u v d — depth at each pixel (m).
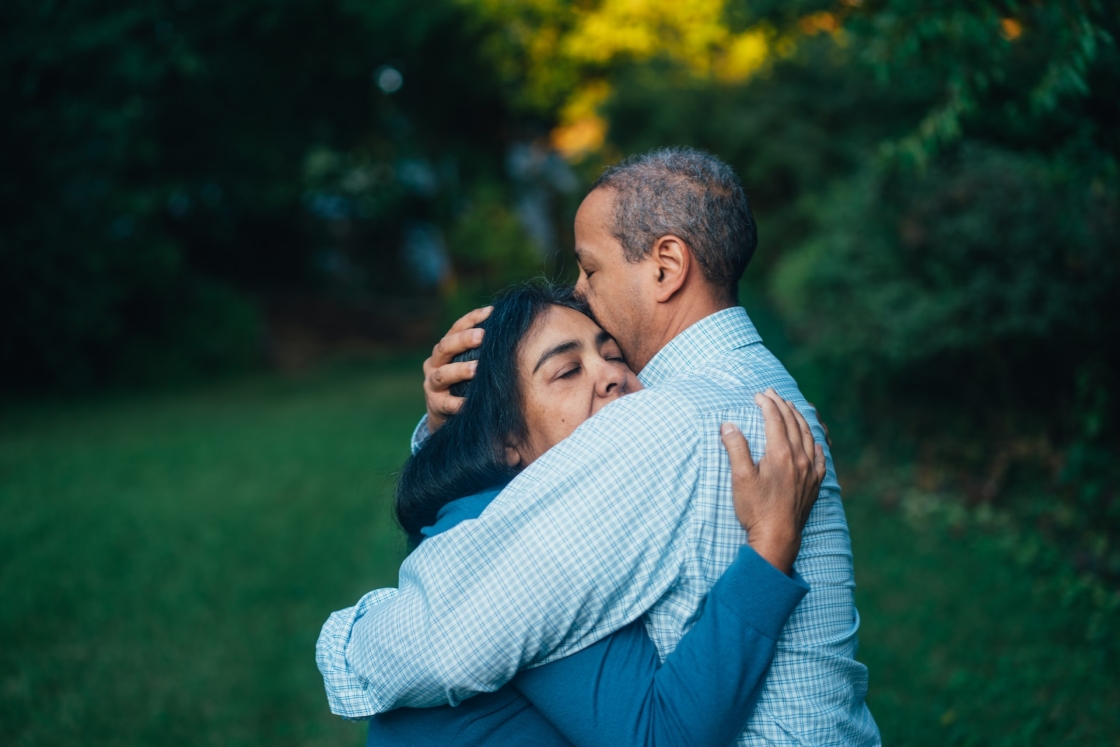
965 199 4.77
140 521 6.08
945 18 2.86
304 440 8.97
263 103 16.08
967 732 2.92
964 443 5.63
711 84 12.03
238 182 16.28
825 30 5.87
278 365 15.84
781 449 1.18
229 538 5.65
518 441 1.36
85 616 4.41
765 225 10.96
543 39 15.73
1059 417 5.06
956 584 4.24
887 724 3.05
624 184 1.40
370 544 5.49
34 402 11.97
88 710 3.49
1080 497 4.52
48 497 6.76
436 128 18.03
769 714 1.19
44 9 9.55
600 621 1.15
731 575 1.13
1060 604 3.85
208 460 8.06
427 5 15.18
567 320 1.38
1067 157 3.34
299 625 4.33
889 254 5.38
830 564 1.28
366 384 13.68
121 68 10.66
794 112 10.55
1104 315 4.52
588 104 16.20
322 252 20.86
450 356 1.49
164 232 15.60
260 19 14.27
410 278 22.33
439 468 1.37
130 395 12.78
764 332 8.51
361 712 1.25
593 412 1.35
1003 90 3.84
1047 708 3.07
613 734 1.12
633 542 1.15
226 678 3.78
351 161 18.47
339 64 15.95
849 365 6.30
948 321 5.00
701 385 1.26
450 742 1.25
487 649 1.12
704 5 12.86
